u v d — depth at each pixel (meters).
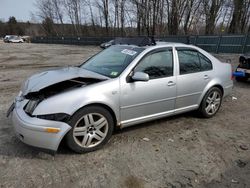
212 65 4.91
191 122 4.77
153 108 4.09
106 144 3.76
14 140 3.78
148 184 2.90
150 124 4.58
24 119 3.12
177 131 4.34
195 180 3.01
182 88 4.38
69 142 3.30
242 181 3.02
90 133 3.47
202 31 35.34
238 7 29.97
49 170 3.09
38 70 11.45
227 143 3.98
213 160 3.46
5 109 5.19
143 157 3.46
